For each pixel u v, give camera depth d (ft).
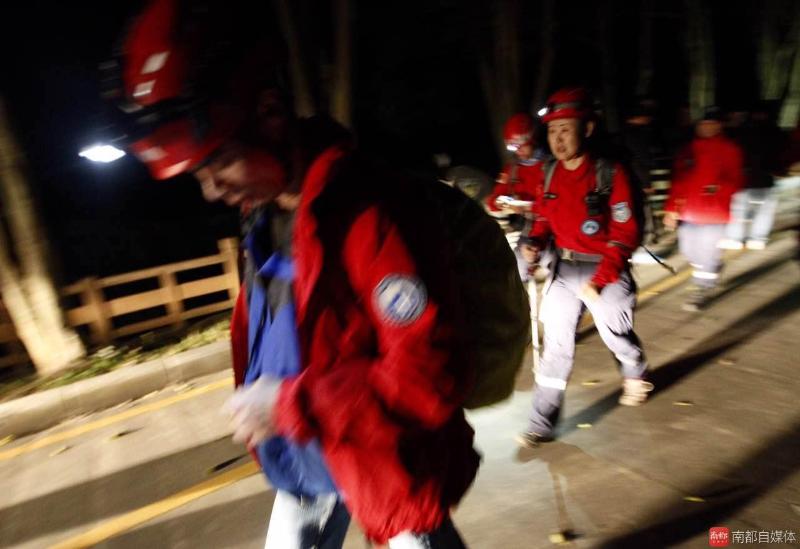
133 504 10.43
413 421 3.36
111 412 14.55
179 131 3.30
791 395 11.10
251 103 3.40
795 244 20.74
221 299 31.30
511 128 13.52
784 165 21.59
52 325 17.70
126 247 37.70
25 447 13.29
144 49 3.20
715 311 15.87
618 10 43.83
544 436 10.36
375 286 3.35
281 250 4.07
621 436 10.43
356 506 3.71
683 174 16.02
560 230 9.75
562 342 10.04
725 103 59.21
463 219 4.13
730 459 9.37
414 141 50.39
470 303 4.14
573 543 8.04
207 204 48.70
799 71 47.14
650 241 9.82
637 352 10.83
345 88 23.09
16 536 9.96
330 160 3.53
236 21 3.29
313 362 3.58
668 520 8.21
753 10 50.98
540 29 37.24
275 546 5.00
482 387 4.32
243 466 11.13
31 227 17.11
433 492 3.75
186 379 15.85
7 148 16.48
